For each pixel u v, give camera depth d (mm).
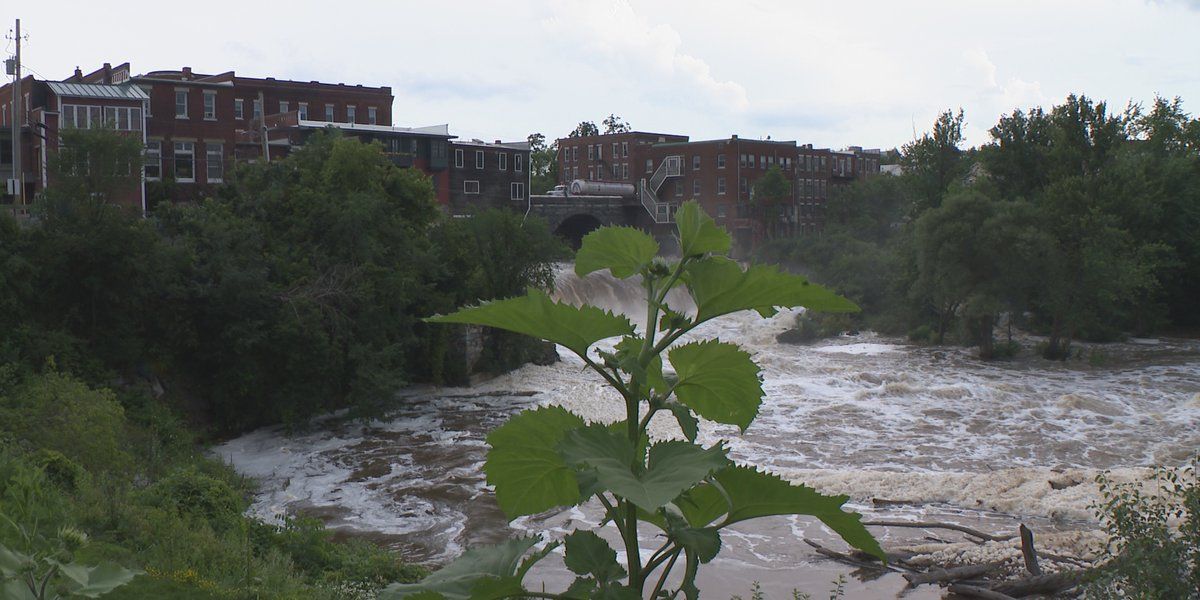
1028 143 74938
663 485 1826
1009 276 48188
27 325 29688
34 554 3871
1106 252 48219
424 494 25484
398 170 44125
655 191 96125
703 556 2010
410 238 41312
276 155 60625
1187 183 65312
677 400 2387
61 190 31500
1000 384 40906
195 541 14875
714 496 2240
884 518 22516
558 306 2111
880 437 31672
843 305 2195
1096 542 19438
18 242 30625
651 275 2279
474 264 42281
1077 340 56312
